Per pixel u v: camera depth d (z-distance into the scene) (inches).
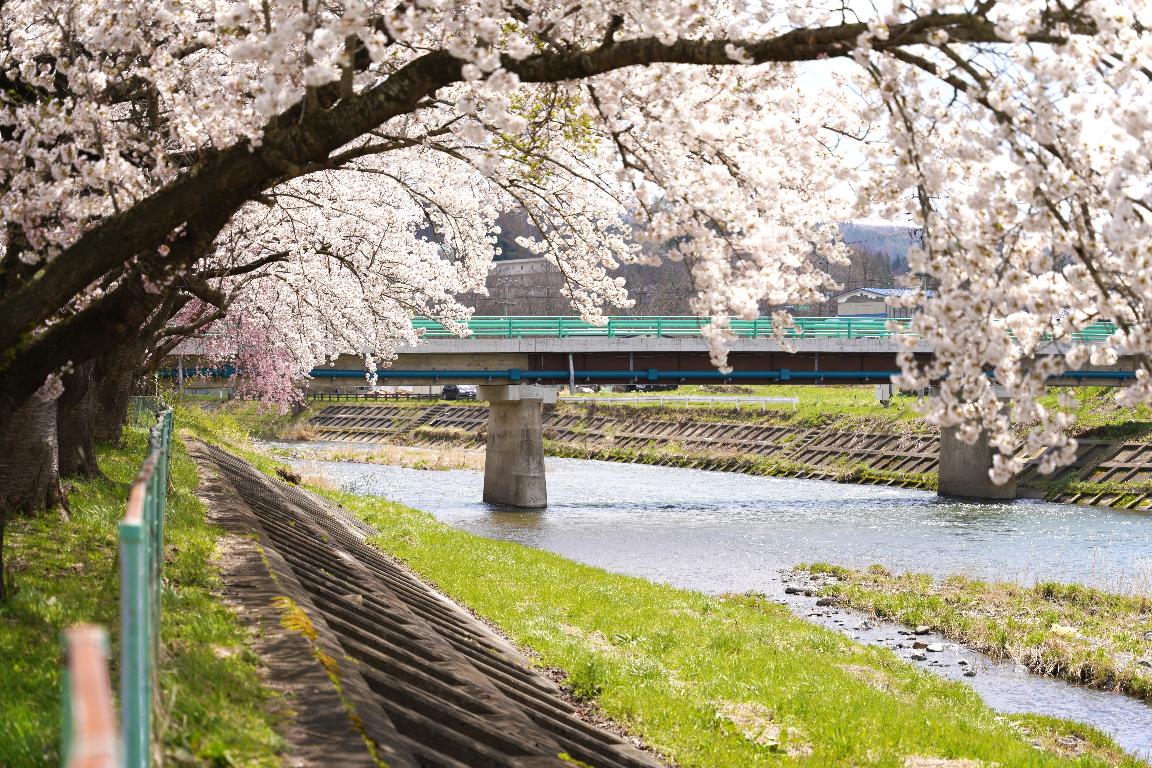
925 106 264.5
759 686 571.8
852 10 289.3
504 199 758.5
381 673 339.6
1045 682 759.1
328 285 985.5
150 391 1571.1
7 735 215.2
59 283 296.0
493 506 1958.7
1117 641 843.4
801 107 355.6
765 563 1312.7
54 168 326.3
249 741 224.1
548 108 408.8
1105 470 2172.7
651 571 1246.9
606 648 665.0
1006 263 271.0
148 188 383.6
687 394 4042.8
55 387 349.1
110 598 358.0
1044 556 1375.5
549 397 2010.3
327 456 2972.4
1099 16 231.8
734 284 318.0
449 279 1000.2
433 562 945.5
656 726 491.5
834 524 1721.2
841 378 2186.3
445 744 302.7
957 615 931.3
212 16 429.4
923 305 261.3
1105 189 242.1
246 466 1224.2
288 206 775.1
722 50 274.7
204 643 299.3
